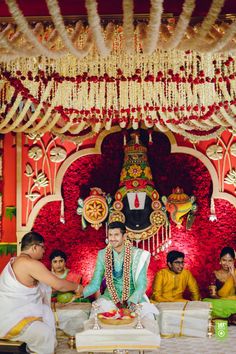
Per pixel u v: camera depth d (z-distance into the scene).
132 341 4.48
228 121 6.63
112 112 6.66
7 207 7.58
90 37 4.46
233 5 4.56
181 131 7.19
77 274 6.91
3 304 5.07
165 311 5.98
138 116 6.86
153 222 7.52
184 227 7.57
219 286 6.92
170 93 6.20
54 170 7.65
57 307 5.91
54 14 3.61
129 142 7.64
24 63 5.46
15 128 6.84
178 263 6.84
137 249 5.59
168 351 5.33
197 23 4.68
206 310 5.97
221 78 5.57
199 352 5.29
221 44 4.03
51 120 7.08
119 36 4.91
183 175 7.64
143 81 5.72
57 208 7.63
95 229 7.60
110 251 5.58
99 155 7.69
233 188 7.57
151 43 4.15
